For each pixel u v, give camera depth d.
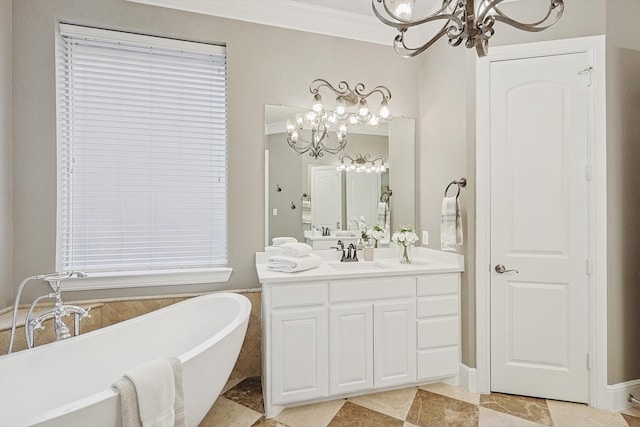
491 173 2.26
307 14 2.53
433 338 2.29
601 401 2.04
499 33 2.24
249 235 2.49
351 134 2.75
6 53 1.98
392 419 1.98
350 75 2.71
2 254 1.96
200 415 1.67
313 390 2.05
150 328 2.02
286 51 2.55
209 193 2.48
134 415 1.22
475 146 2.28
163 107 2.36
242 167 2.47
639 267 2.11
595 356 2.06
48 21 2.08
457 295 2.36
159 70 2.36
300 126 2.61
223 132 2.49
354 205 2.75
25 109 2.05
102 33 2.22
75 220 2.22
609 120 2.06
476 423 1.93
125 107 2.29
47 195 2.10
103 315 2.18
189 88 2.41
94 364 1.78
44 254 2.10
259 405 2.12
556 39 2.14
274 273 2.14
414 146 2.89
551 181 2.15
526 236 2.19
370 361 2.17
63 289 2.12
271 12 2.46
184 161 2.42
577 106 2.11
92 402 1.15
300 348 2.04
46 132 2.09
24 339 1.87
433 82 2.70
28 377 1.56
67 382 1.68
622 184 2.08
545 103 2.17
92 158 2.24
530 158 2.19
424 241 2.84
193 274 2.35
